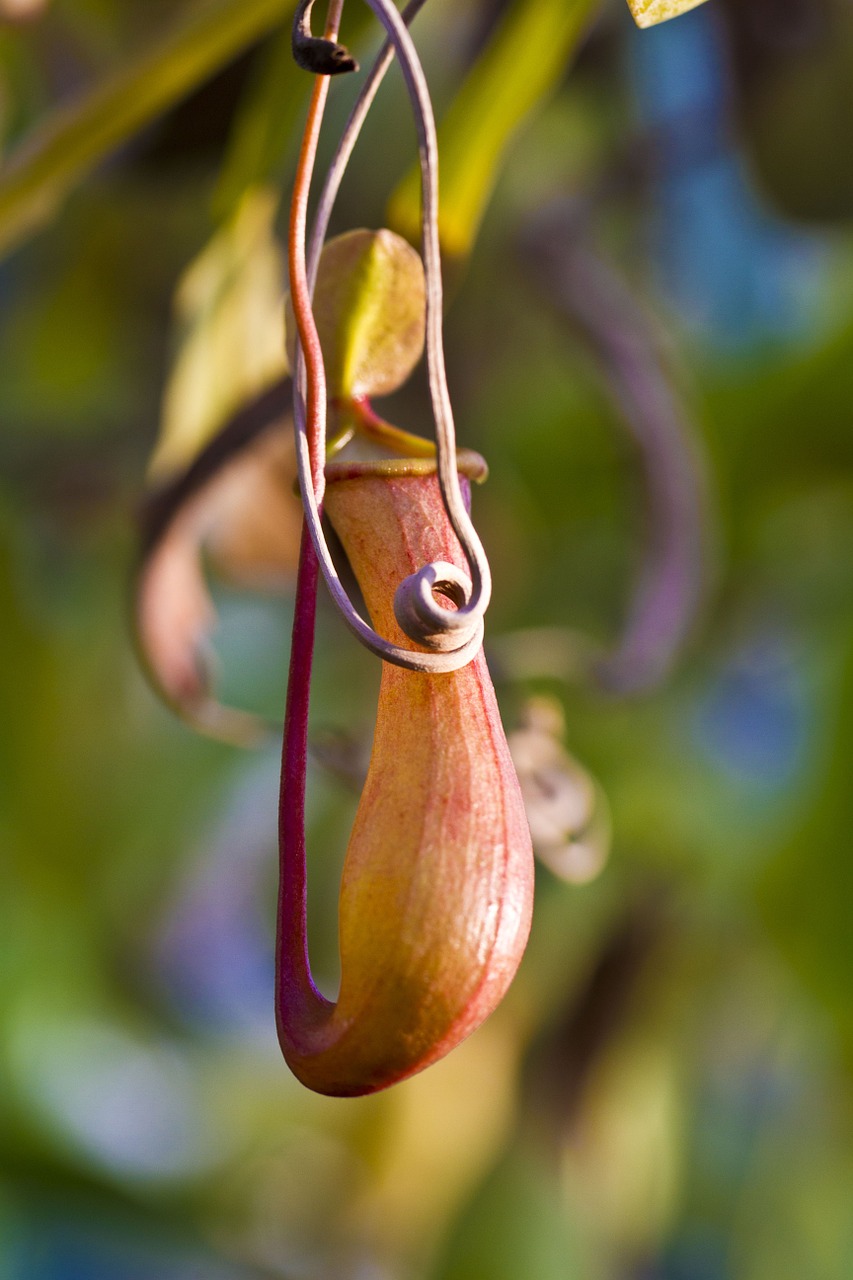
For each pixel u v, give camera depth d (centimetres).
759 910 139
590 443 156
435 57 118
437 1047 72
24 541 167
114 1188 174
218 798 186
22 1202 173
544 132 137
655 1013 162
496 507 161
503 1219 159
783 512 163
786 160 121
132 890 184
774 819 154
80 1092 178
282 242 102
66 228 154
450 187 89
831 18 118
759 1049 169
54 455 161
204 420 95
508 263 129
